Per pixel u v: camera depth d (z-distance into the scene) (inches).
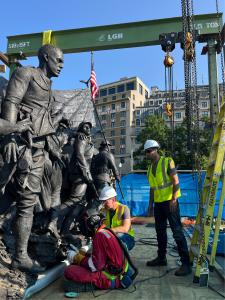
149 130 1322.6
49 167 159.8
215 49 311.4
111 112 3058.6
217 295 129.2
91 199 219.5
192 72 201.5
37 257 144.9
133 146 2854.3
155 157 177.0
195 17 313.4
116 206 161.8
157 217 176.9
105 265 134.3
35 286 125.1
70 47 351.9
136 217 411.2
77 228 217.3
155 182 173.6
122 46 349.1
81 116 317.4
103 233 135.9
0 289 106.7
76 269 132.5
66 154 210.8
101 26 349.4
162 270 167.6
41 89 137.8
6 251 138.0
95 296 127.0
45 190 160.9
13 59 361.1
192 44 208.2
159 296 127.6
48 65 141.9
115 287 134.4
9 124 117.9
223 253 193.3
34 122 134.2
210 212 143.0
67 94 347.9
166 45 295.0
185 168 882.8
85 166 204.4
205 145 814.5
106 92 3284.9
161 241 177.0
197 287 139.2
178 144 967.6
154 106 2915.8
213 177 142.3
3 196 133.5
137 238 265.1
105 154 253.4
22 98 131.7
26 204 127.6
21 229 126.3
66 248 172.6
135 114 2984.7
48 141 142.5
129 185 458.3
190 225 340.5
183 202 417.4
